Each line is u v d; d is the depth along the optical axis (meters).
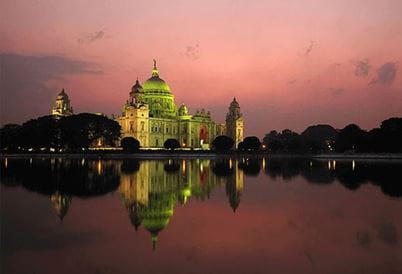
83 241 24.25
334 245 23.55
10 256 21.23
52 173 72.81
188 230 27.19
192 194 45.03
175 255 21.56
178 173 75.69
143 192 46.56
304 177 66.62
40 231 26.69
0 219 30.45
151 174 72.69
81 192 46.06
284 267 19.75
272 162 127.62
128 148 188.62
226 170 84.88
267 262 20.50
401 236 25.56
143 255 21.55
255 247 23.16
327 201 39.84
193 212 33.78
